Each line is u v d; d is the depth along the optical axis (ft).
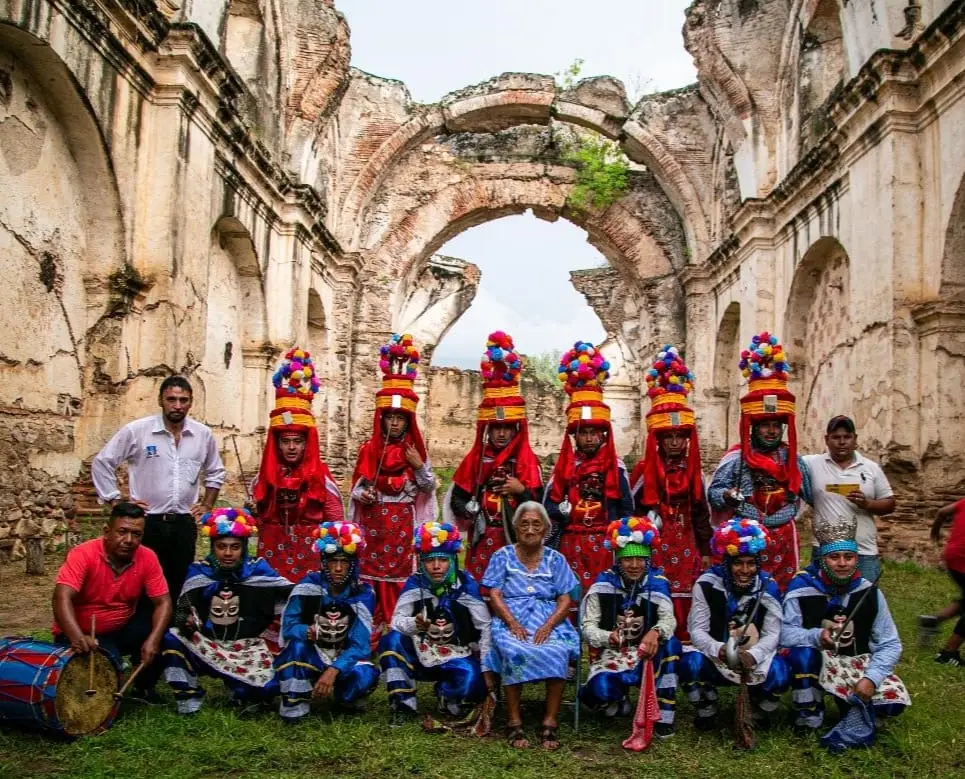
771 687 15.26
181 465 18.63
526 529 15.78
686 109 70.08
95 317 33.68
